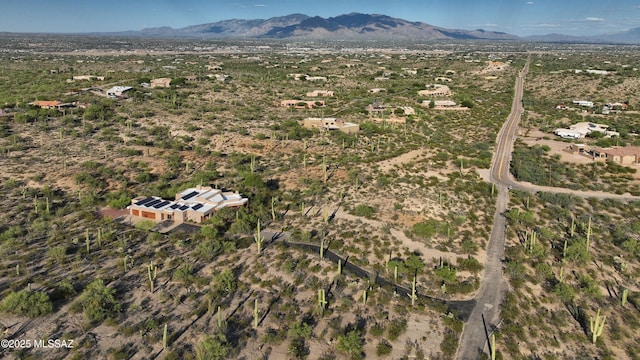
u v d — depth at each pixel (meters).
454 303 54.19
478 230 72.75
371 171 98.44
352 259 63.03
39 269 56.84
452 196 85.62
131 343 44.56
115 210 77.38
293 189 89.00
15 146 99.31
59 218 71.62
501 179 99.25
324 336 47.06
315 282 57.03
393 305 52.88
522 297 55.41
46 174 87.56
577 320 51.81
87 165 91.81
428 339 47.31
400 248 66.44
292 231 71.75
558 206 82.94
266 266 60.78
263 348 44.78
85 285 53.81
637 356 45.91
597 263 63.50
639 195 90.25
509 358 45.03
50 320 47.25
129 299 51.84
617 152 110.44
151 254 62.50
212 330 47.09
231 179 91.25
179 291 53.97
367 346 45.84
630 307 54.12
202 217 73.81
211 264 60.75
